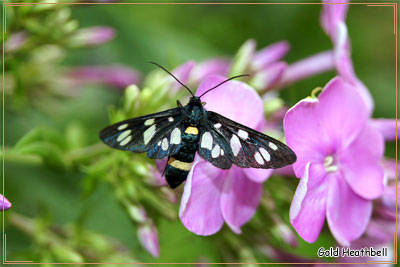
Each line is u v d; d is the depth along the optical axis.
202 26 0.33
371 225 0.26
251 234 0.27
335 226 0.24
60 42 0.28
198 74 0.29
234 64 0.27
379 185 0.25
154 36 0.32
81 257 0.27
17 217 0.28
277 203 0.26
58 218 0.30
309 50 0.32
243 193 0.24
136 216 0.26
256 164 0.23
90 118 0.31
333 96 0.24
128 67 0.31
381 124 0.26
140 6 0.33
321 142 0.24
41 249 0.27
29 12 0.26
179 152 0.24
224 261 0.27
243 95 0.24
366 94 0.26
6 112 0.30
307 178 0.23
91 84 0.31
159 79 0.27
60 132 0.31
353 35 0.33
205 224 0.24
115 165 0.26
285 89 0.28
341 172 0.25
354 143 0.25
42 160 0.27
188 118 0.24
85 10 0.31
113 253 0.28
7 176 0.30
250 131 0.23
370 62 0.33
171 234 0.29
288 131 0.24
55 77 0.30
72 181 0.30
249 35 0.32
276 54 0.28
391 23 0.33
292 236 0.26
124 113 0.26
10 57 0.27
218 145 0.24
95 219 0.30
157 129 0.24
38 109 0.30
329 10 0.27
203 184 0.24
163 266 0.29
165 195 0.25
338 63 0.26
